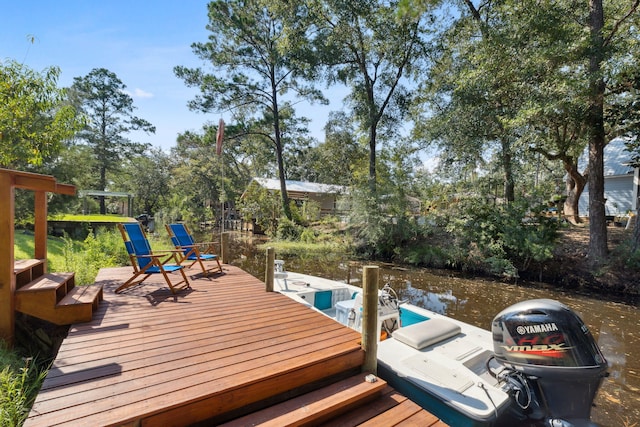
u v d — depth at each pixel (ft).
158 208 102.12
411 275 31.83
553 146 34.50
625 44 24.90
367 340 8.21
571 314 7.86
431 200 40.52
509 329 8.29
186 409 5.70
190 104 55.57
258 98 60.03
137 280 14.76
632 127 27.35
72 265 16.78
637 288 24.45
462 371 8.89
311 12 45.52
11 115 15.37
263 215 63.10
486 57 28.91
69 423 4.99
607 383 11.71
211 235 65.46
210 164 89.35
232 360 7.28
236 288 14.20
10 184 8.55
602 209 27.37
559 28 25.67
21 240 23.11
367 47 47.78
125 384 6.14
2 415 5.58
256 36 53.21
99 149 81.87
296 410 6.38
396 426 6.47
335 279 29.45
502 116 29.68
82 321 9.37
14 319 8.64
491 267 31.17
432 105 41.63
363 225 42.65
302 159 91.66
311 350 7.95
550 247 27.71
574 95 24.66
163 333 8.75
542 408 7.70
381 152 58.34
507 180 34.06
